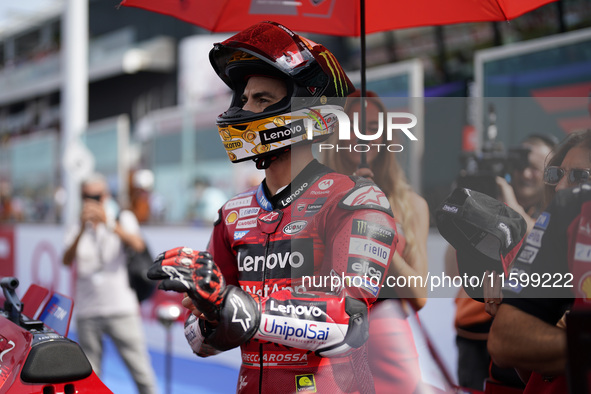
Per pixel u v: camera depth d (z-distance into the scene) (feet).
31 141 24.49
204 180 17.65
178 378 15.65
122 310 12.48
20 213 24.54
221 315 3.59
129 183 19.54
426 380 4.41
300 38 4.34
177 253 3.58
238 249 4.43
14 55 54.03
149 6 5.87
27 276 22.72
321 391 4.07
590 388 2.89
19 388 3.91
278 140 4.20
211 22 6.33
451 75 26.35
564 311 3.73
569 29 19.01
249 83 4.41
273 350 4.19
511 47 9.60
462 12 6.26
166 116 18.89
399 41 28.76
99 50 53.62
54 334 4.23
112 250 12.51
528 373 4.41
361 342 3.84
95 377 4.13
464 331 5.99
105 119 55.77
